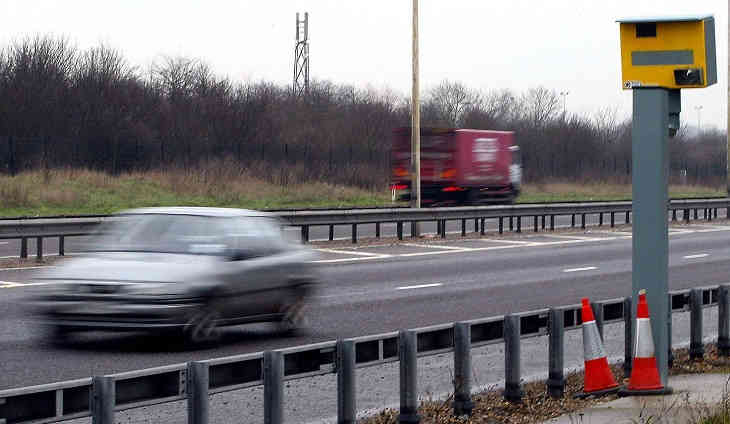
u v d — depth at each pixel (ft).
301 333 53.31
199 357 45.21
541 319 38.42
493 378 43.86
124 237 50.37
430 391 40.73
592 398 38.42
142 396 24.85
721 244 120.67
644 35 38.68
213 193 168.96
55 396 23.34
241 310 49.55
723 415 31.78
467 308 63.62
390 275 82.43
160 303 45.65
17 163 170.60
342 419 30.12
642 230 39.58
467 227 148.66
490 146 180.65
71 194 149.38
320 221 110.32
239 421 35.27
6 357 44.50
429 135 174.60
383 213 116.47
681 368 44.75
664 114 39.11
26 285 70.38
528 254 104.01
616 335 56.54
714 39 39.52
